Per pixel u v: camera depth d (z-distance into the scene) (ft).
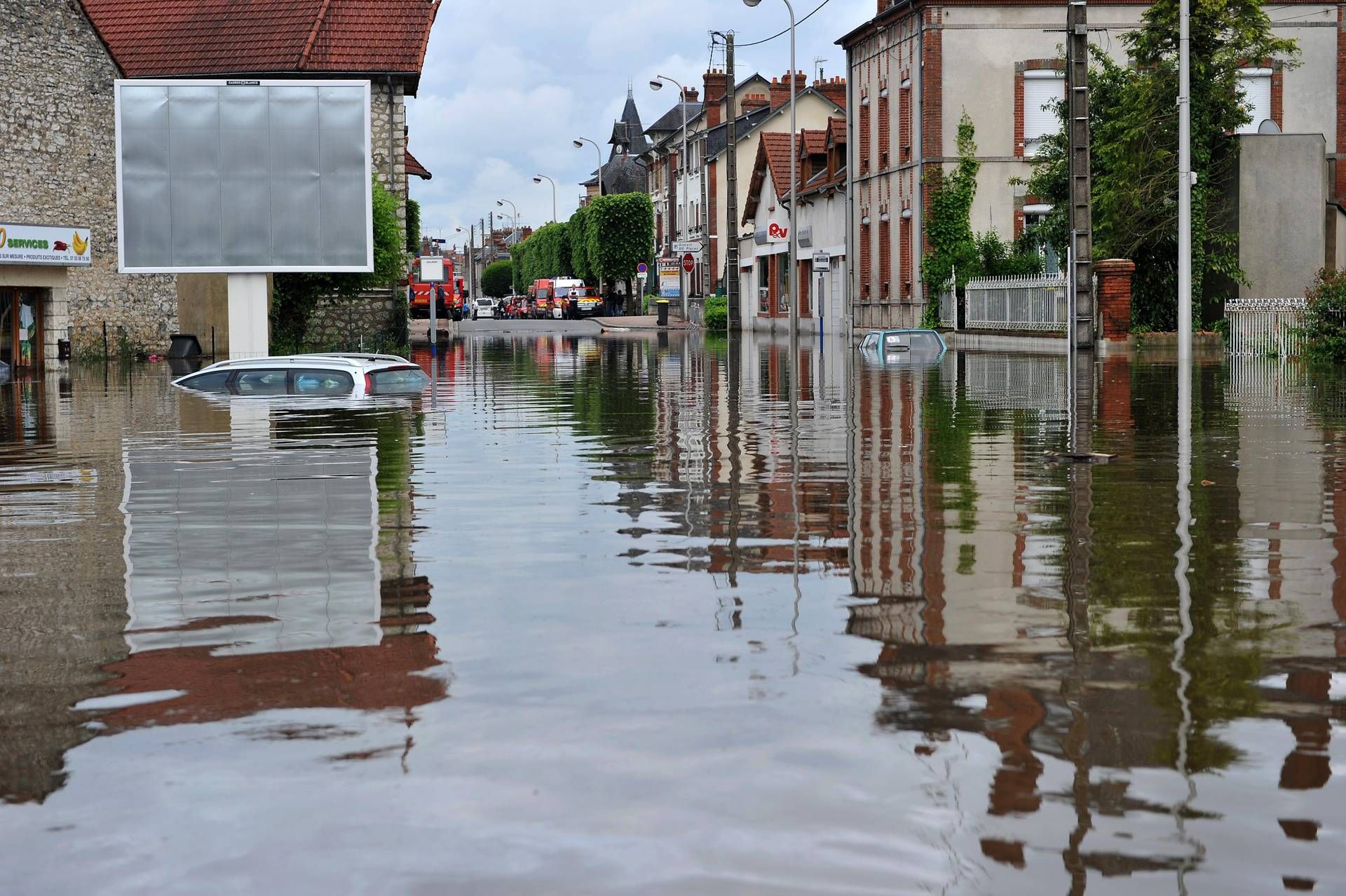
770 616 20.88
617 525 29.81
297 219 106.22
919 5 155.53
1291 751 14.48
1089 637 19.29
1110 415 56.70
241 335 107.76
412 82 153.79
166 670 18.15
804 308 216.13
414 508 32.60
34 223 136.87
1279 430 49.55
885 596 22.24
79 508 33.06
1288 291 121.39
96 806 13.35
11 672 18.12
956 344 151.94
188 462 43.19
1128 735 14.99
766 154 233.76
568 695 16.74
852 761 14.25
